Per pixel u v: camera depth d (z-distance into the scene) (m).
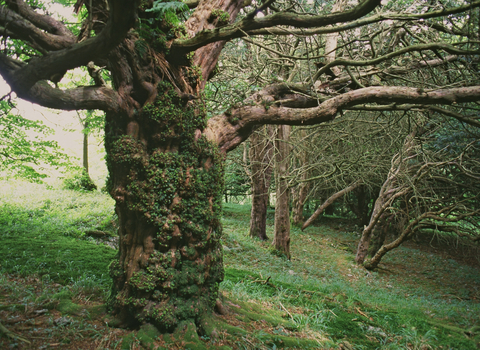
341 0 8.52
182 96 3.81
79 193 16.14
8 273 5.33
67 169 11.48
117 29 2.72
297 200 20.91
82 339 3.52
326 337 4.96
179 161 3.90
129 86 3.76
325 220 24.47
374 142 12.16
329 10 8.42
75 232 9.04
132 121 3.85
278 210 13.63
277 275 9.40
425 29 5.29
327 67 4.62
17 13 3.28
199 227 3.97
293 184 11.19
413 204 14.12
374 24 7.04
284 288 7.09
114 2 2.44
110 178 4.10
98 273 5.68
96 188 18.75
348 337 5.17
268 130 13.45
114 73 3.70
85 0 3.43
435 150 11.70
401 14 3.41
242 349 3.88
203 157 4.15
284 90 4.82
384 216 14.97
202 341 3.84
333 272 12.54
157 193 3.84
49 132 10.41
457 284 13.58
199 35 3.48
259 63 7.53
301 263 13.22
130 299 3.82
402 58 6.62
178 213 3.90
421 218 11.43
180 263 3.96
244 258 11.89
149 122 3.83
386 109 4.80
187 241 3.96
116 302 3.97
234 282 6.82
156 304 3.85
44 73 3.05
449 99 4.16
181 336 3.78
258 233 16.02
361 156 11.25
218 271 4.38
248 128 4.62
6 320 3.61
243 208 25.39
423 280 13.75
